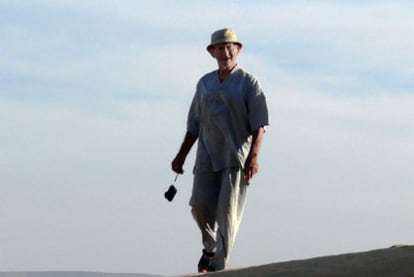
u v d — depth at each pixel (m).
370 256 8.47
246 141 12.52
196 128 13.02
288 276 8.24
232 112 12.45
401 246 8.86
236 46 12.59
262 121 12.38
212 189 12.66
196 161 12.71
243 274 8.62
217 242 12.38
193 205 12.66
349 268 8.16
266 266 8.82
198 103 12.77
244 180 12.48
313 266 8.42
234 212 12.42
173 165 13.23
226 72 12.55
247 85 12.46
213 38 12.53
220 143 12.49
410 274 7.81
